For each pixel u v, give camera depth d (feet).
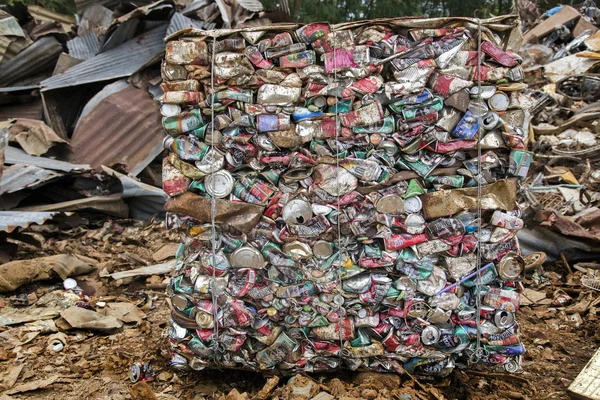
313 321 10.29
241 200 10.08
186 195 10.19
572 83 29.35
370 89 9.76
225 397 10.16
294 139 9.87
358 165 9.90
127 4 28.02
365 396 9.96
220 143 10.00
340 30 9.69
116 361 12.00
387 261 10.06
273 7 47.19
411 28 9.79
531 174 21.83
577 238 17.20
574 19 35.17
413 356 10.41
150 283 16.46
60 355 12.30
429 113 9.77
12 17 27.02
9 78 27.22
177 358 10.90
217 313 10.28
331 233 10.13
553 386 11.39
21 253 18.10
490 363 10.52
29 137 22.81
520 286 10.46
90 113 24.18
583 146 23.20
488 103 9.91
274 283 10.25
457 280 10.21
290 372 10.68
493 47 9.76
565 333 13.96
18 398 10.75
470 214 10.08
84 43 28.40
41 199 22.75
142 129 23.90
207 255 10.28
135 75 24.98
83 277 16.67
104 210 21.75
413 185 9.96
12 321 13.39
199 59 9.78
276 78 9.78
